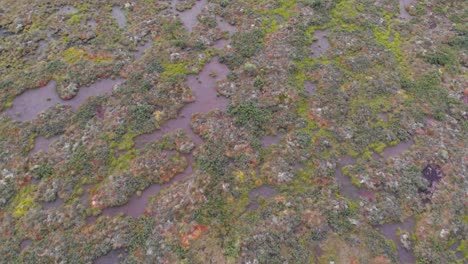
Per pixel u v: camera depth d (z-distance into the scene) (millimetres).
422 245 19062
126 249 18875
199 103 25250
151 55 27781
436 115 24516
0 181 21375
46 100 25453
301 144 22812
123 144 22922
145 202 20734
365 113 24453
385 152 22859
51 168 21812
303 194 20750
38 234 19391
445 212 20203
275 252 18578
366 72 26906
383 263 18422
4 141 23203
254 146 22672
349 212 20094
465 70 27359
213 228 19391
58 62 27250
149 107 24609
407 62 27703
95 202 20469
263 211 20047
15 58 27656
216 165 21859
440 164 22234
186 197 20469
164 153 22562
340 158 22453
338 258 18516
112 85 26281
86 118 24156
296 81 26297
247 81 26203
